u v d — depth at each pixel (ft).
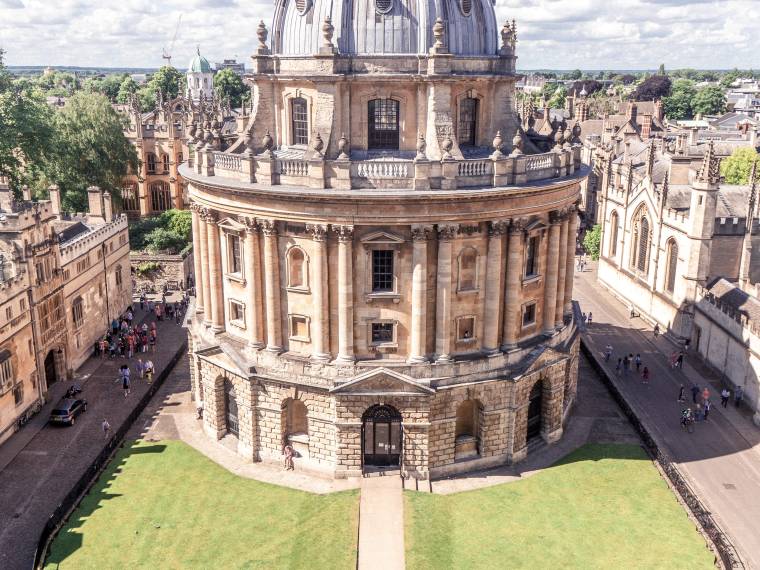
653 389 230.68
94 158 350.64
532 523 156.97
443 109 169.07
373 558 143.95
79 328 246.47
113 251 281.54
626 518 158.92
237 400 182.29
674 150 377.09
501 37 180.96
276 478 174.29
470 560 144.56
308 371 170.19
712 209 251.39
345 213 159.02
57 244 226.99
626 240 317.63
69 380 236.02
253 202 166.91
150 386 228.84
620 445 192.13
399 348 170.09
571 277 201.05
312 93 173.99
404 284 165.58
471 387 171.32
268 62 180.96
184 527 154.81
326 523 154.10
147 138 416.26
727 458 188.34
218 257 185.78
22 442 194.70
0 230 202.80
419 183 158.10
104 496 166.20
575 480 174.09
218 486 170.40
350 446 170.71
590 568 142.92
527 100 549.95
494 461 180.55
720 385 234.38
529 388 179.52
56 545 148.56
